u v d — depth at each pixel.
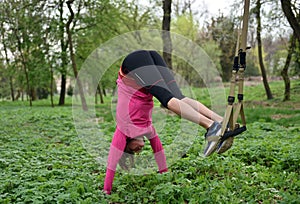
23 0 20.19
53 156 7.12
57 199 4.24
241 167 5.59
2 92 43.81
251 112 16.89
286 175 5.24
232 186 4.67
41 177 5.21
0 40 26.83
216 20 24.09
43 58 24.84
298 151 6.32
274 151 6.62
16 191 4.63
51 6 19.91
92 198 4.36
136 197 4.52
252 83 34.75
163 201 4.25
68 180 4.95
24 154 7.30
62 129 11.97
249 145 7.17
